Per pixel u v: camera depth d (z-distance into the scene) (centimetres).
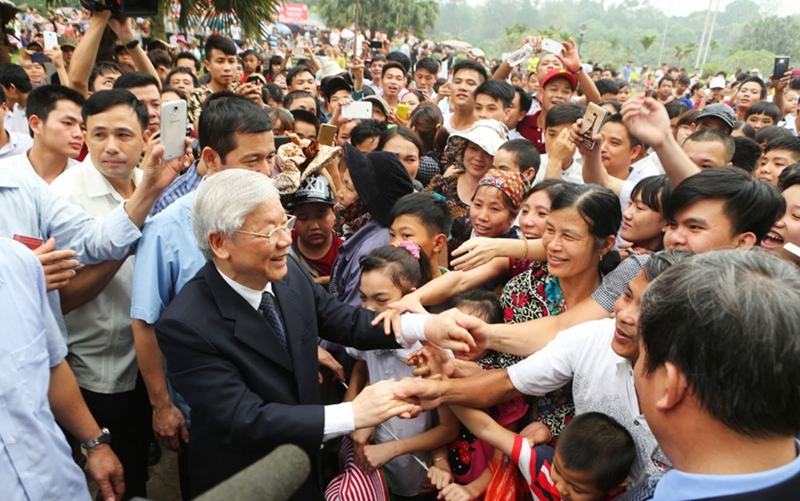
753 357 80
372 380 212
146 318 184
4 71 478
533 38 495
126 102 216
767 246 236
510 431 173
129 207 178
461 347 170
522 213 232
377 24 3991
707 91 1242
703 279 87
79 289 185
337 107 416
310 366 171
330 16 3969
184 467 220
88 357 205
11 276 140
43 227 185
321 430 149
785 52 4766
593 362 160
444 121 484
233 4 776
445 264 283
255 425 147
